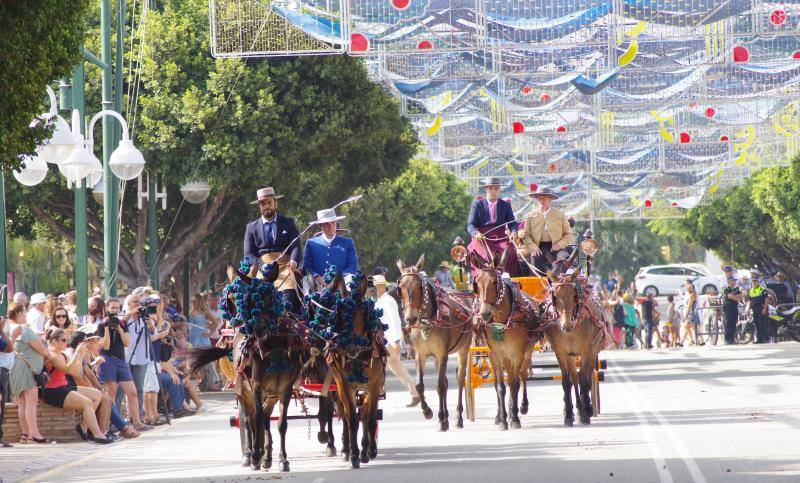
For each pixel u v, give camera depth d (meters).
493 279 31.58
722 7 43.56
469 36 43.88
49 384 33.72
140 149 56.19
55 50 25.42
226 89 57.06
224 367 27.31
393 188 104.56
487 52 49.78
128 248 70.94
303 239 70.56
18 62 24.08
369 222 99.75
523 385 35.66
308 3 42.47
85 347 34.34
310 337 24.75
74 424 33.94
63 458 29.94
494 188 36.75
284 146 58.62
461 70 51.38
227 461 27.75
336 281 25.47
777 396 40.19
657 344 81.88
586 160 85.62
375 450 26.70
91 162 38.03
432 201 109.38
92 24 58.12
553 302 32.19
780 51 49.03
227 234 69.38
